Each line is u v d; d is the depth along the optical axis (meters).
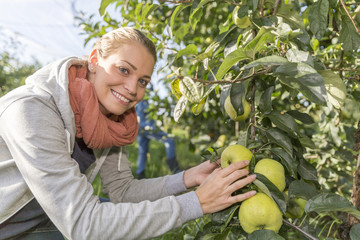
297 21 1.50
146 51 1.43
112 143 1.57
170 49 1.99
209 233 1.38
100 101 1.48
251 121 1.46
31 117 1.24
